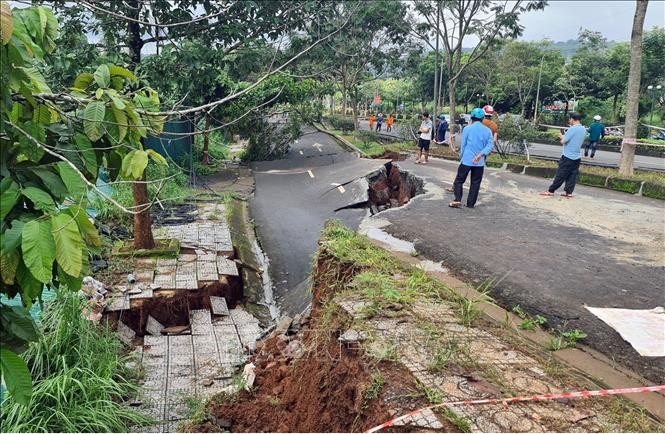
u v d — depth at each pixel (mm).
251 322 7508
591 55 31906
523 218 8359
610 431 2826
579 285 5281
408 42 25859
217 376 5844
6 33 2332
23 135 2654
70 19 8648
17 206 2529
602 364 3744
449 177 12984
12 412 4281
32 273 2205
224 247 9555
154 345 6656
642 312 4613
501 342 3889
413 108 47719
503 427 2822
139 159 3143
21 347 2666
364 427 3195
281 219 12203
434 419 2906
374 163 16047
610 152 21719
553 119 36406
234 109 17047
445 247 6609
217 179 16484
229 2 9117
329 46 14375
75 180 2670
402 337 3875
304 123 21203
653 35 26281
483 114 8883
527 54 33844
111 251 8898
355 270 5492
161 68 9492
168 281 7945
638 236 7273
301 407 4309
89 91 3521
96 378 4926
